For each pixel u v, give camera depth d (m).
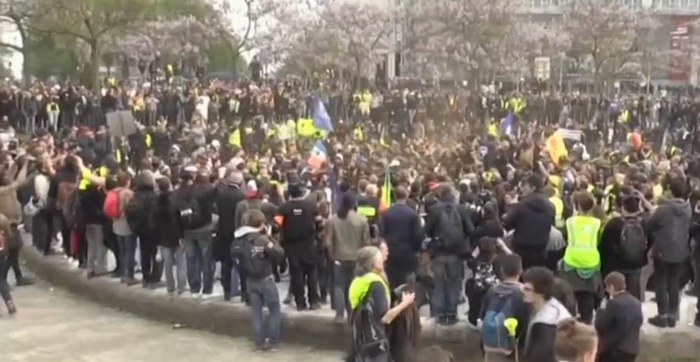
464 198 16.23
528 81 73.94
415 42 73.31
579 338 6.79
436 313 14.77
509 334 10.48
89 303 18.84
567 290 10.64
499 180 19.25
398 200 14.73
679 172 18.55
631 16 81.19
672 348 14.42
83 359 14.88
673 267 14.46
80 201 18.86
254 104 44.50
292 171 20.31
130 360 14.88
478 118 48.00
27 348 15.47
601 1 82.31
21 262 22.52
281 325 15.69
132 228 17.52
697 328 14.59
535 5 103.62
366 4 82.75
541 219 14.07
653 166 23.70
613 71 82.75
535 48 78.50
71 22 53.59
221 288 17.97
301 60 80.44
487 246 13.46
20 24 53.56
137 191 17.52
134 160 30.61
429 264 14.83
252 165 23.16
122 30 62.34
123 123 25.34
